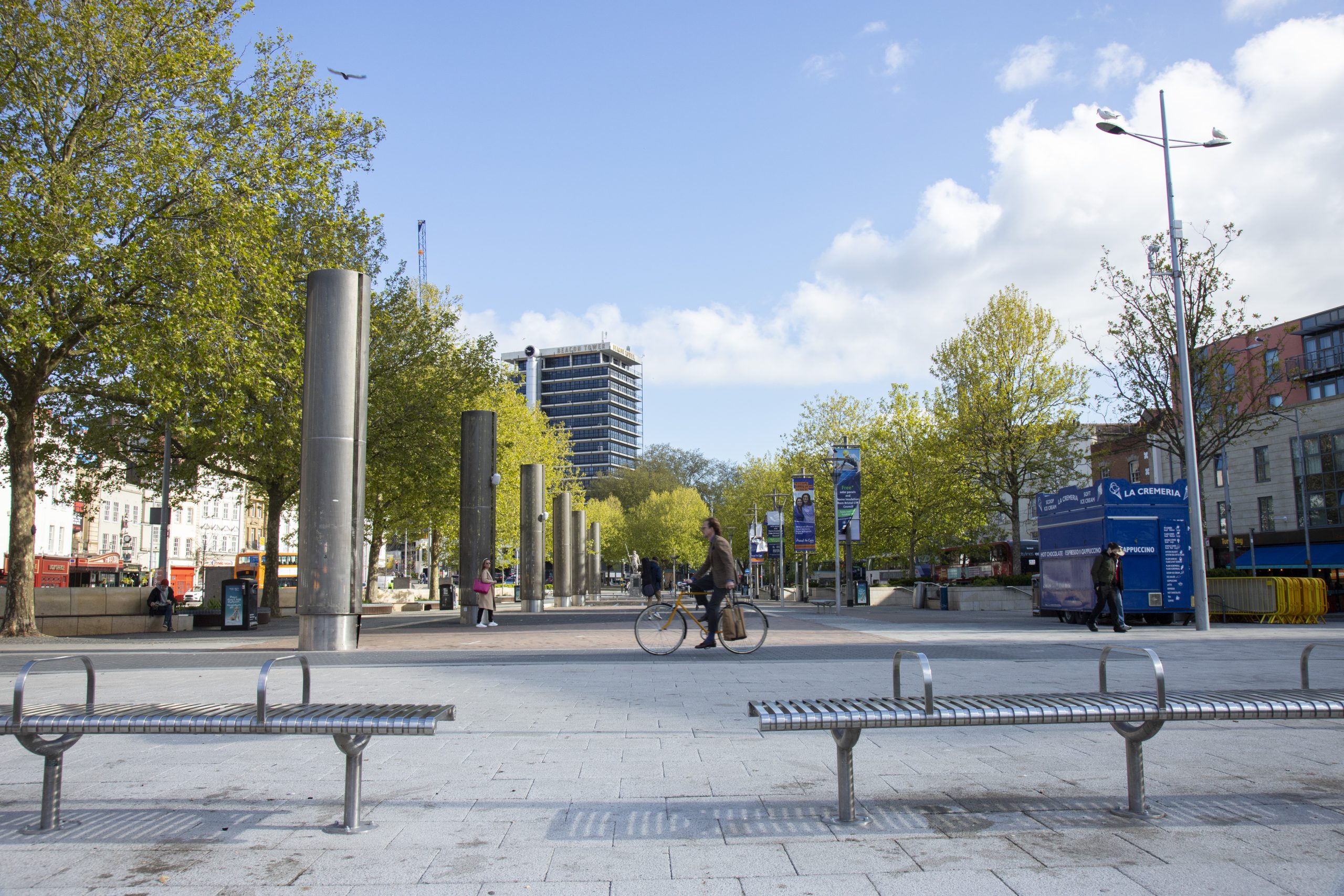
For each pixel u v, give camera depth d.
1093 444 47.00
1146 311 27.62
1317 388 47.25
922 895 3.69
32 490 22.36
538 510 36.34
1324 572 38.56
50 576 45.66
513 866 4.11
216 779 5.92
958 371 39.50
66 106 21.56
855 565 69.94
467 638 20.17
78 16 20.69
